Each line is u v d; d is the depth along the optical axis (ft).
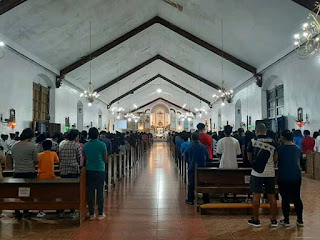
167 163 53.42
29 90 44.24
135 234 17.02
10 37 37.06
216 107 102.22
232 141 22.56
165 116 150.92
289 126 44.52
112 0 42.78
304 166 38.32
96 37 51.13
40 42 42.32
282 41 41.78
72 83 63.93
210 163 26.84
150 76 97.09
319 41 30.53
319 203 23.63
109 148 31.81
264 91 56.18
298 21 35.37
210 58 64.13
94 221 19.53
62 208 18.80
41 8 35.19
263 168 17.88
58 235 16.90
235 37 48.60
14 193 18.89
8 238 16.43
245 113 67.26
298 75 41.22
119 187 31.14
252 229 17.70
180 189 30.01
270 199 18.22
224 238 16.26
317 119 36.29
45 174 20.86
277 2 34.45
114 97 101.55
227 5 40.73
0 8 30.94
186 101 128.77
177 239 16.17
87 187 20.31
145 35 62.49
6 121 36.63
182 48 66.54
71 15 40.11
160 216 20.61
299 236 16.44
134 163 50.60
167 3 48.14
